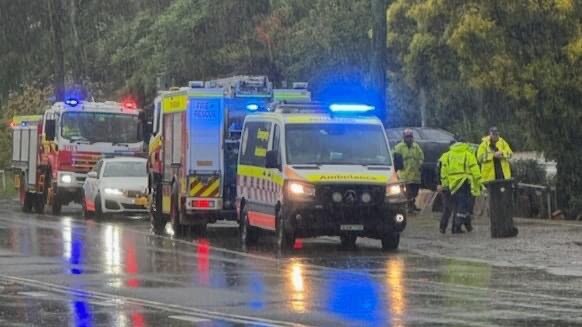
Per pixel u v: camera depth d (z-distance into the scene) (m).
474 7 34.84
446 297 18.19
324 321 15.63
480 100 45.38
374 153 27.39
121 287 19.67
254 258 25.14
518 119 36.78
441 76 38.09
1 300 18.02
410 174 37.25
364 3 54.09
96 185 40.59
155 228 35.38
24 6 71.50
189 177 31.89
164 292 18.94
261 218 28.00
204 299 18.02
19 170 49.81
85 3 70.94
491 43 34.47
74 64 67.62
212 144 31.97
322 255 25.77
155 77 60.97
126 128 45.50
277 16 57.81
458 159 30.56
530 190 36.38
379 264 23.62
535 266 23.02
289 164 26.70
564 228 31.48
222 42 59.50
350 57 53.69
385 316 16.08
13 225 36.66
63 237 31.25
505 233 29.09
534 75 34.38
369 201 26.28
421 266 23.16
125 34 66.31
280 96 32.81
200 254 26.19
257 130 29.19
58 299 18.11
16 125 51.81
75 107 45.06
